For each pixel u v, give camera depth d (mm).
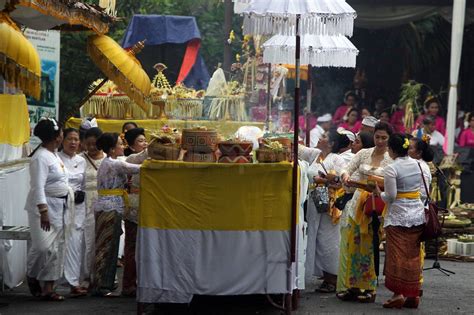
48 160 13156
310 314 12883
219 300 13656
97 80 18547
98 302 13398
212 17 28438
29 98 20672
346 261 13945
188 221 11867
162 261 11898
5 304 13062
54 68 21641
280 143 12531
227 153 12023
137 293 11969
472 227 20250
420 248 13445
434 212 13227
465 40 32344
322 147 15242
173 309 12977
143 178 11875
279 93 23688
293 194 11898
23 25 16047
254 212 11914
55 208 13250
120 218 13648
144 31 24094
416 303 13500
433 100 29578
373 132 14984
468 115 28984
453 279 16500
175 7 28391
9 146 14523
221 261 11914
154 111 18219
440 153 26812
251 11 12344
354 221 13750
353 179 13930
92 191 14227
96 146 14078
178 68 25562
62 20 15016
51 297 13430
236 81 19969
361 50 32906
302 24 12758
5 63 12883
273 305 12367
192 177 11844
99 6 15484
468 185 27094
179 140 12414
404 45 32625
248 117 20031
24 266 14688
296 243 12234
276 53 17188
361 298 13867
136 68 16312
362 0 30109
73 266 13750
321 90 32375
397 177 13078
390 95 32562
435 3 30219
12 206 14055
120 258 16875
